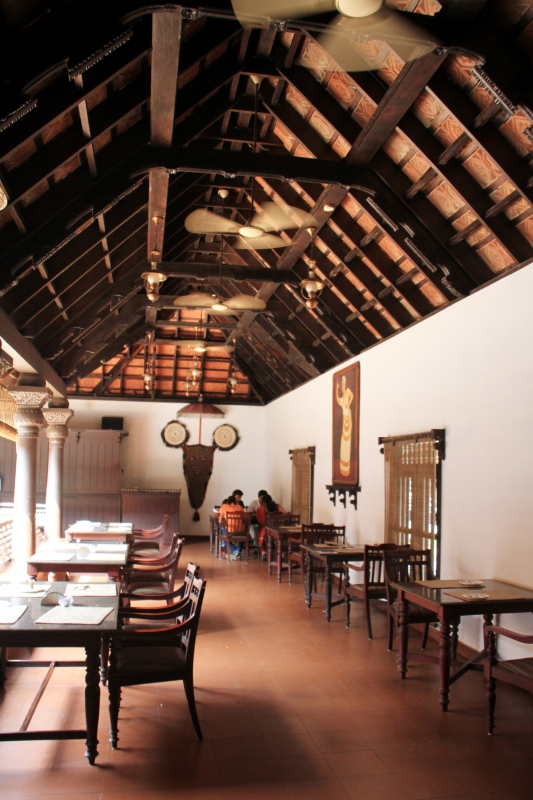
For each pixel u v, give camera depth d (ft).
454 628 16.19
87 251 18.29
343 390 29.48
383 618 21.34
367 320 24.73
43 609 10.99
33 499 21.40
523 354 15.33
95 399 47.06
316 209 19.84
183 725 11.99
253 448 48.96
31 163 13.08
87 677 10.18
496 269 17.38
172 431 47.78
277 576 28.68
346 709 13.03
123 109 13.52
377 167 17.21
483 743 11.47
